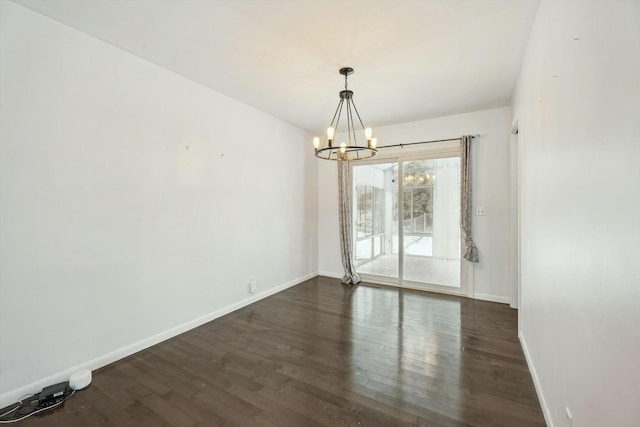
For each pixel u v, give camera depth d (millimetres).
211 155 3426
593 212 1129
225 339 2951
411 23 2195
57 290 2229
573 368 1337
